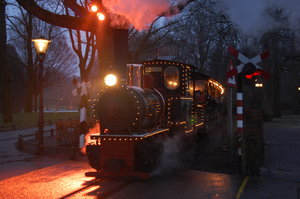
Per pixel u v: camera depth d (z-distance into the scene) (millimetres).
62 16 11039
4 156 10680
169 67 9406
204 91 13156
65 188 6223
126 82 7227
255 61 7246
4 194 5859
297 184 6258
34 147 12695
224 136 12812
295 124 19469
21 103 40906
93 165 7445
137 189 6094
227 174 7141
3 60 24797
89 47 18859
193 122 10820
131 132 6895
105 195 5715
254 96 23203
